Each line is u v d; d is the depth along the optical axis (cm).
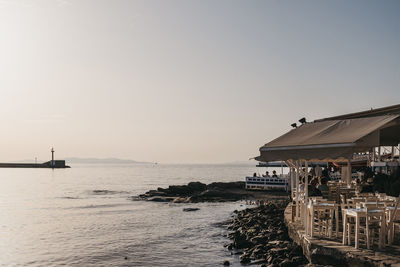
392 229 1201
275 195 4875
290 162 1880
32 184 9381
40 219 3306
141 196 5591
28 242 2303
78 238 2408
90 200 5184
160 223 3005
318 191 1731
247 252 1812
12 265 1792
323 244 1223
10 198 5516
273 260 1504
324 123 1416
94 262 1814
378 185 1706
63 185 8975
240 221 2814
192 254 1914
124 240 2317
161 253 1955
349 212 1198
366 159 2967
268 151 1326
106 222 3084
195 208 3944
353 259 1093
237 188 6250
